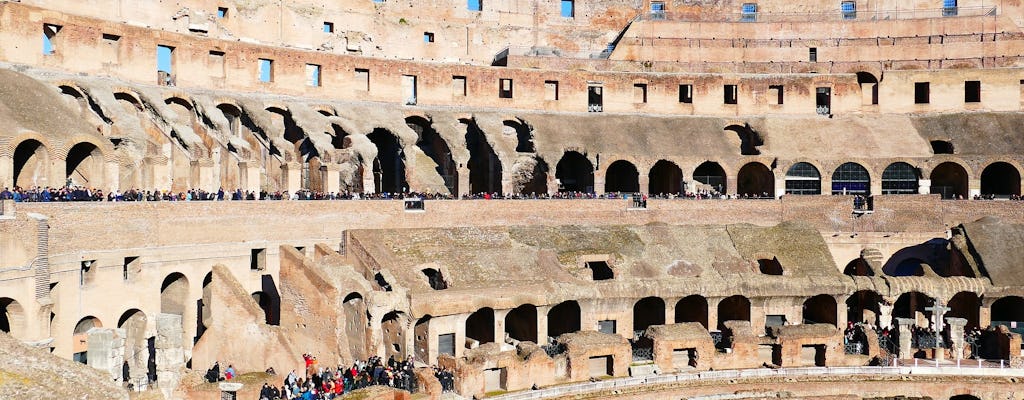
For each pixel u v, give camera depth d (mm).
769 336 63469
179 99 72312
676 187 91750
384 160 85938
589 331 60188
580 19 106875
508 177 82312
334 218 68062
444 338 58562
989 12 103250
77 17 66375
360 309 56500
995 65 97500
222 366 55562
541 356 56062
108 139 61094
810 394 58531
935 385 59438
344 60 84125
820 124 93688
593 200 79250
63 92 65625
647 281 66000
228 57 76562
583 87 93812
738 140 95625
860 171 86000
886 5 105562
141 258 56250
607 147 86188
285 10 91375
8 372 33750
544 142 85500
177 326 48000
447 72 89125
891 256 81062
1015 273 69062
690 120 94312
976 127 90812
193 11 83938
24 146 56312
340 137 81062
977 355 63875
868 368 60719
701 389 57281
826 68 99812
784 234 75625
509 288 61344
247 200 63969
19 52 62906
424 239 67875
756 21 104562
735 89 96875
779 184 86062
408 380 50375
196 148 66312
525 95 92062
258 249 64938
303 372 52125
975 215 80438
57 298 50281
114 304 54406
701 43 102438
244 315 54719
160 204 57656
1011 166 87625
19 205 47375
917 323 72375
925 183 84500
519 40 105125
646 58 101375
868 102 97312
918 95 97500
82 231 52156
